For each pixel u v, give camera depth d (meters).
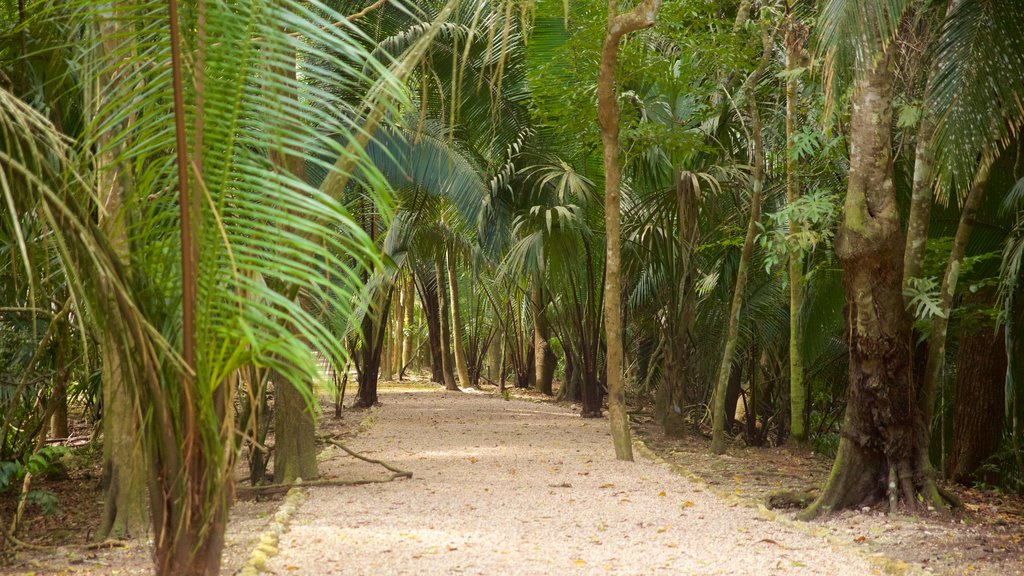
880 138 6.68
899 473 6.74
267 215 2.88
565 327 19.16
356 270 3.21
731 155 12.70
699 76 10.65
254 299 2.95
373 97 3.05
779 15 9.70
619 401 9.88
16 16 5.41
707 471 9.27
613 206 9.79
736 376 13.80
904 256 7.03
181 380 2.93
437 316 27.61
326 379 2.97
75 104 5.36
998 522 6.62
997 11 6.53
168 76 2.87
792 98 9.89
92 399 8.23
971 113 6.51
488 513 6.63
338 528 5.98
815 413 15.52
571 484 8.07
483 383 29.58
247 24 2.79
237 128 2.89
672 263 12.82
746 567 5.02
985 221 9.34
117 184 3.31
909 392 6.77
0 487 6.41
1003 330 8.93
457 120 12.77
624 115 10.70
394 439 12.02
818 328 11.64
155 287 2.98
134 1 3.12
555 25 12.50
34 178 2.65
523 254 14.46
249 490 7.61
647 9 8.78
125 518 5.84
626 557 5.21
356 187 13.43
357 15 3.88
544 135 14.33
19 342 7.18
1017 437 9.27
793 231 9.62
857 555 5.37
